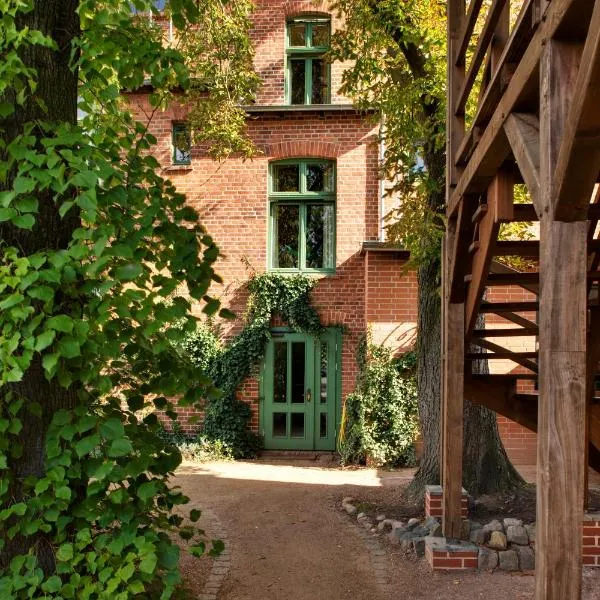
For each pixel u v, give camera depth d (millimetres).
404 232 6906
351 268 11172
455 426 5441
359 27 7664
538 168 2551
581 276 2287
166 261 3176
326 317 11180
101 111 4047
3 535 3047
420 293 7711
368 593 4809
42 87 3268
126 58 3197
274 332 11336
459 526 5461
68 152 2666
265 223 11383
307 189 11578
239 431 10984
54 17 3373
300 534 6336
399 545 5906
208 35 8453
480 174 3992
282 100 11391
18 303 2600
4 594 2729
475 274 4758
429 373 7527
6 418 2971
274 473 9539
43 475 3135
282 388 11312
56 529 2977
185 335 3113
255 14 11523
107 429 2719
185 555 5664
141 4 3287
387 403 10250
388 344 10484
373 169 11188
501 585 4859
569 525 2238
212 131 8875
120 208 2975
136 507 2902
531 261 8141
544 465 2281
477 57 4285
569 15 2135
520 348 9758
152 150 11453
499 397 5910
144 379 3281
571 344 2275
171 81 3688
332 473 9602
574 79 2291
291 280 11180
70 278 2676
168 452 3152
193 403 3205
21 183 2605
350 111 11188
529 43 2715
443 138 6746
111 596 2656
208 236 3279
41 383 3180
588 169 2148
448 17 5309
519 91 2750
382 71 8102
